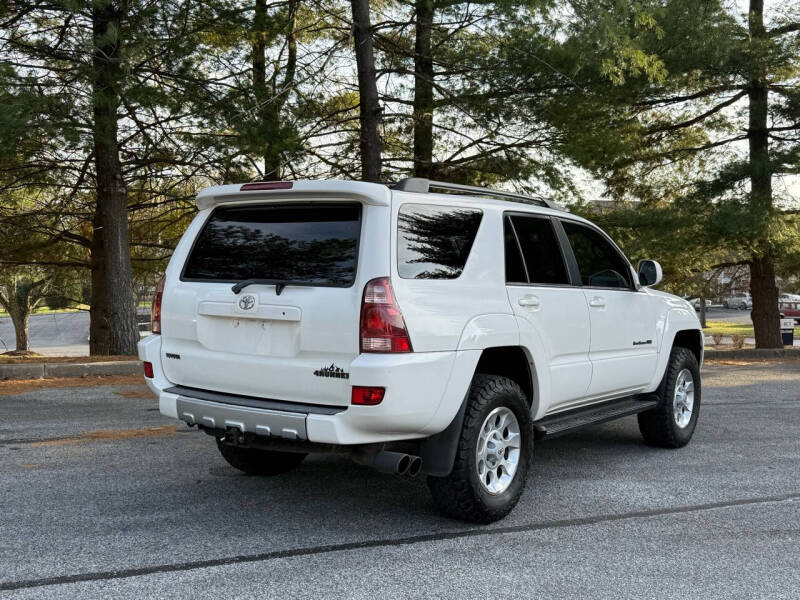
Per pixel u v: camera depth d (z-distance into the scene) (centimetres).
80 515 446
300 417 393
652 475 565
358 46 1198
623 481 546
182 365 458
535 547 404
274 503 477
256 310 418
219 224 464
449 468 417
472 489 423
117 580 350
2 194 1577
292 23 1392
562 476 560
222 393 443
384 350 386
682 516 463
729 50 1478
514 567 374
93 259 1650
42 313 7319
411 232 416
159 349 473
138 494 491
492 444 444
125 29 1092
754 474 571
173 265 475
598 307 552
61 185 1491
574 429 514
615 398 602
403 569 369
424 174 1506
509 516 459
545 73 1259
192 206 1658
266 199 444
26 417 752
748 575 368
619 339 577
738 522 452
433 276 421
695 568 377
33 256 1759
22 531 416
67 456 591
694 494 513
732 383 1159
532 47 1247
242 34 1273
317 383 400
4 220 1570
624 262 610
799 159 1588
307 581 352
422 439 425
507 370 496
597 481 546
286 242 430
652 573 369
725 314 6756
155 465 567
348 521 443
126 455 597
